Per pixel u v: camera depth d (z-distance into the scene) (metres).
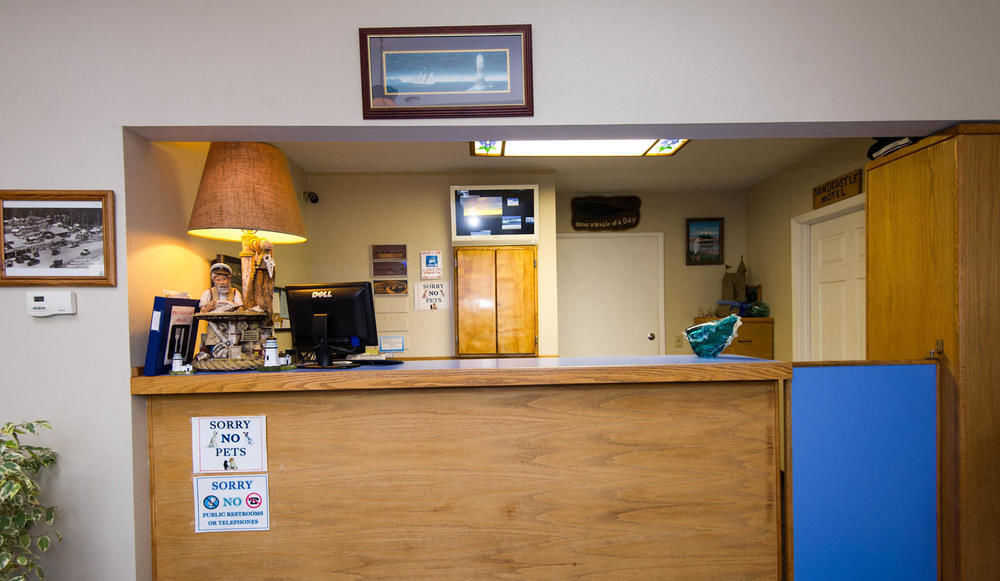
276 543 1.84
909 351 2.11
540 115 1.88
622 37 1.88
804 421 1.91
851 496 1.93
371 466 1.85
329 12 1.85
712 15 1.88
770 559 1.89
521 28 1.86
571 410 1.87
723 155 3.89
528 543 1.87
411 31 1.84
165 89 1.82
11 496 1.44
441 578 1.86
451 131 1.95
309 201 4.27
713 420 1.88
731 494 1.88
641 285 5.12
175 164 2.19
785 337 4.34
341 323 2.08
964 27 1.87
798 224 4.16
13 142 1.79
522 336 4.07
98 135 1.81
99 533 1.80
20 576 1.56
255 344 2.04
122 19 1.81
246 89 1.84
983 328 1.90
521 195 4.05
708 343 2.19
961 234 1.89
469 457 1.86
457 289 4.08
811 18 1.87
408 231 4.31
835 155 3.65
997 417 1.91
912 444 1.95
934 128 1.96
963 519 1.91
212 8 1.83
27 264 1.79
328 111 1.85
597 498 1.87
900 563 1.94
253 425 1.83
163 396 1.84
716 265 5.10
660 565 1.88
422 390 1.86
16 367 1.80
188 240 2.31
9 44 1.79
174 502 1.84
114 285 1.81
